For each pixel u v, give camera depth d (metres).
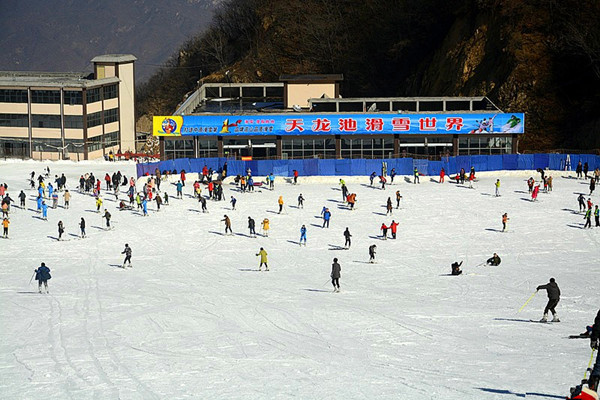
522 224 73.81
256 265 61.84
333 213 79.31
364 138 101.25
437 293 51.53
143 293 52.25
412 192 87.50
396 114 99.50
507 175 95.69
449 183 91.88
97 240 70.94
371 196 85.94
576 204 81.00
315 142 101.62
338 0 174.88
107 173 96.44
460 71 134.62
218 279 57.00
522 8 128.12
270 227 74.75
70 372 35.25
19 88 132.88
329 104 109.62
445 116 99.44
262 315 45.69
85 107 131.62
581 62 121.62
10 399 31.78
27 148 134.12
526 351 37.16
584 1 123.62
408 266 60.59
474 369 34.53
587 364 34.53
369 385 32.56
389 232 72.00
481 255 63.78
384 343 39.44
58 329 43.22
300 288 53.66
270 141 102.00
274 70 174.88
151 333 42.09
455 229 72.56
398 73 162.12
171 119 100.31
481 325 42.66
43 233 73.44
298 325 43.38
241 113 101.69
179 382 33.44
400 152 101.38
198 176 96.06
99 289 53.81
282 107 113.38
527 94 122.25
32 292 53.22
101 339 41.00
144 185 86.31
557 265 59.88
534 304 47.72
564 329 41.28
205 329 42.81
